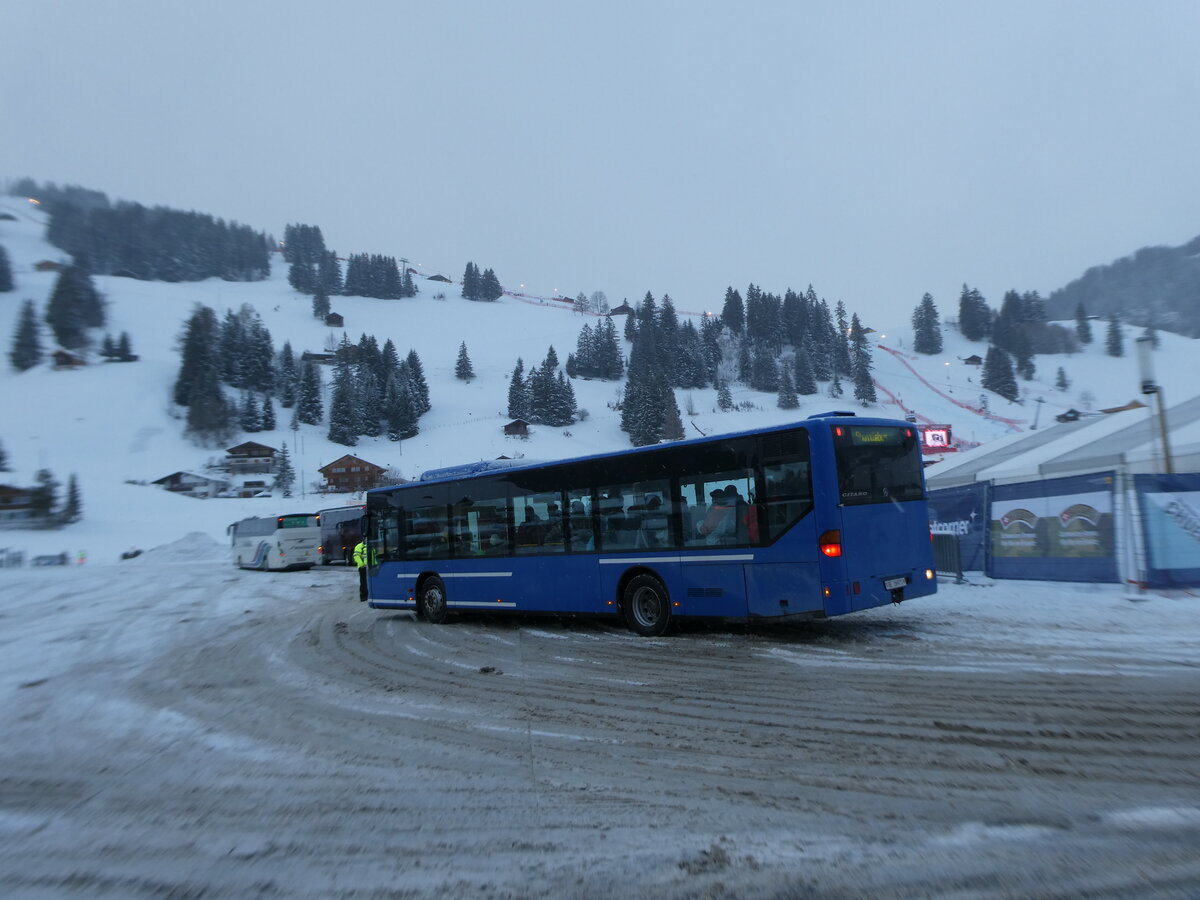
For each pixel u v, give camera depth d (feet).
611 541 38.52
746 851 12.92
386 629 46.52
